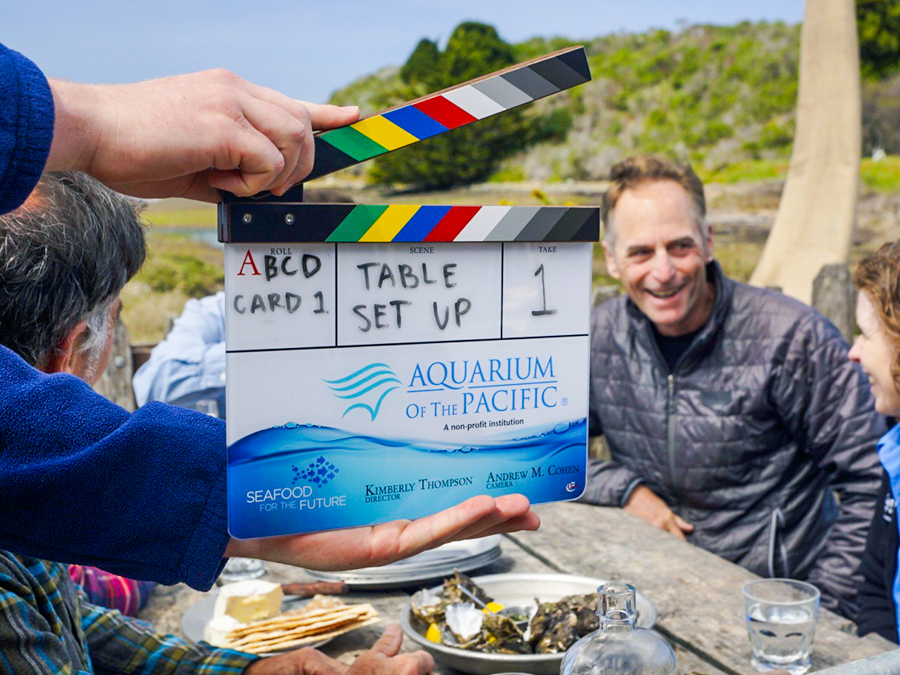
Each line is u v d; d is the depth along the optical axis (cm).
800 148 989
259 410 68
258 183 64
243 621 148
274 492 70
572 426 79
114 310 111
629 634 87
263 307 67
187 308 307
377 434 72
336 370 70
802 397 240
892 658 66
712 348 247
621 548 193
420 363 73
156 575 77
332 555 72
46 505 76
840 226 949
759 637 136
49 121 56
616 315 268
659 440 255
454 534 73
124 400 317
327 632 143
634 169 253
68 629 106
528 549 194
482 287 74
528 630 134
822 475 251
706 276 254
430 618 141
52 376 83
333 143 68
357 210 68
